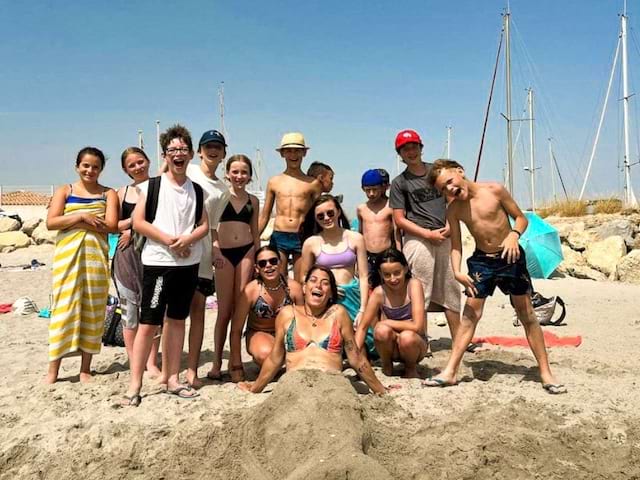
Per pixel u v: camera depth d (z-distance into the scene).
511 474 4.12
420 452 4.28
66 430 4.61
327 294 5.32
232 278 5.92
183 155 5.15
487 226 5.35
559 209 20.39
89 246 5.85
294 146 6.96
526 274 5.39
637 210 18.30
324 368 5.16
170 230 5.11
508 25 22.47
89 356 6.01
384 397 5.10
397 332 5.88
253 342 5.95
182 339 5.35
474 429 4.58
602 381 5.65
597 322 9.12
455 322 6.75
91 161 5.81
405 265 5.94
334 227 6.23
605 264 15.23
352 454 3.89
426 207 6.63
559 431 4.52
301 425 4.22
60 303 5.80
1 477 4.20
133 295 5.87
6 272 17.62
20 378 6.16
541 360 5.41
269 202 7.28
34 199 39.81
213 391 5.38
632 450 4.32
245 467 4.14
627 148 23.08
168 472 4.13
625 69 23.61
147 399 5.16
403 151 6.65
